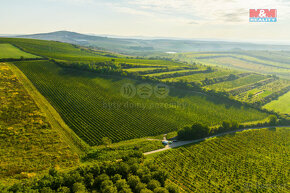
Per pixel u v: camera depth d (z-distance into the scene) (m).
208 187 79.00
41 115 107.75
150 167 77.06
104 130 112.31
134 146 102.00
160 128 124.38
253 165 98.25
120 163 75.31
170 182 77.31
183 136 116.19
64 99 136.50
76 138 99.69
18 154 80.00
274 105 192.38
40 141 89.62
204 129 120.00
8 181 65.88
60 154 84.38
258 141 124.56
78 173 66.44
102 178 66.19
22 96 121.81
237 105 175.88
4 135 88.12
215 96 184.75
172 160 94.25
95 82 172.88
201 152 104.50
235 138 125.44
